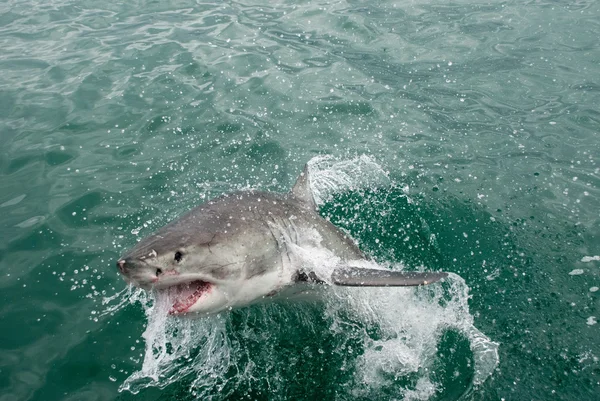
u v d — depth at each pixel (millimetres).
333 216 4734
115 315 3764
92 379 3357
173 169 5199
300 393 3291
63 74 6875
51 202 4801
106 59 7180
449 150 5520
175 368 3426
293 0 9070
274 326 3699
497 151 5488
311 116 6004
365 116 6016
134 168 5219
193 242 3053
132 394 3268
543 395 3268
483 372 3389
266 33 7836
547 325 3703
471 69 6898
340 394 3281
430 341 3609
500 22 8094
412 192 4996
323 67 6934
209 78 6680
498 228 4582
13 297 3908
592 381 3342
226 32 7902
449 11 8555
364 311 3824
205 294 3104
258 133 5695
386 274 3436
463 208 4797
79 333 3643
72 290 3961
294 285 3492
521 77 6684
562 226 4574
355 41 7629
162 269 2949
